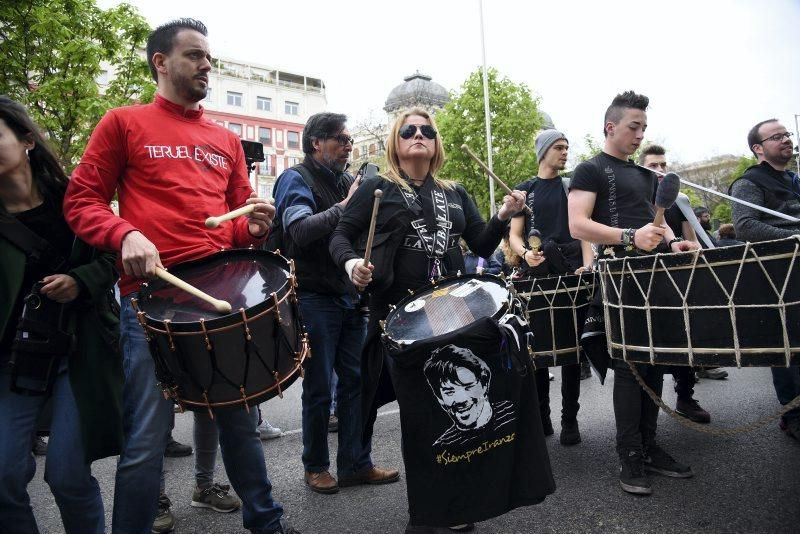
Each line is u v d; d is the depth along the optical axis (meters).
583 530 2.44
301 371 2.04
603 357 3.05
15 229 2.02
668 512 2.56
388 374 2.44
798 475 2.84
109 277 2.12
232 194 2.59
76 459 2.01
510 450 2.06
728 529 2.35
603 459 3.32
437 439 2.06
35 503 3.30
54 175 2.19
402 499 2.96
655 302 2.33
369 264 2.28
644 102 3.14
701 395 4.71
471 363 2.02
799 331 1.96
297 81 51.38
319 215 2.96
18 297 2.05
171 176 2.27
